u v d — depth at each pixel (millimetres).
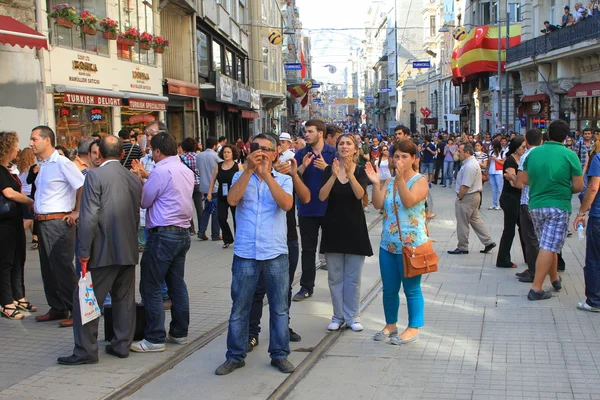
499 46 33250
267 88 42719
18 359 5703
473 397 4727
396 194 5953
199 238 12758
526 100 32781
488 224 13531
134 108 18422
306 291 7801
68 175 6742
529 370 5238
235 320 5340
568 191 7219
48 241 6766
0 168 6980
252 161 5090
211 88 26469
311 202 7602
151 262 5824
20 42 11109
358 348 5930
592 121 26875
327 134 9070
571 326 6371
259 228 5258
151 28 20812
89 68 16203
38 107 13805
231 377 5246
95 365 5535
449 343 5977
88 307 5457
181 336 6137
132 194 5652
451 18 51281
